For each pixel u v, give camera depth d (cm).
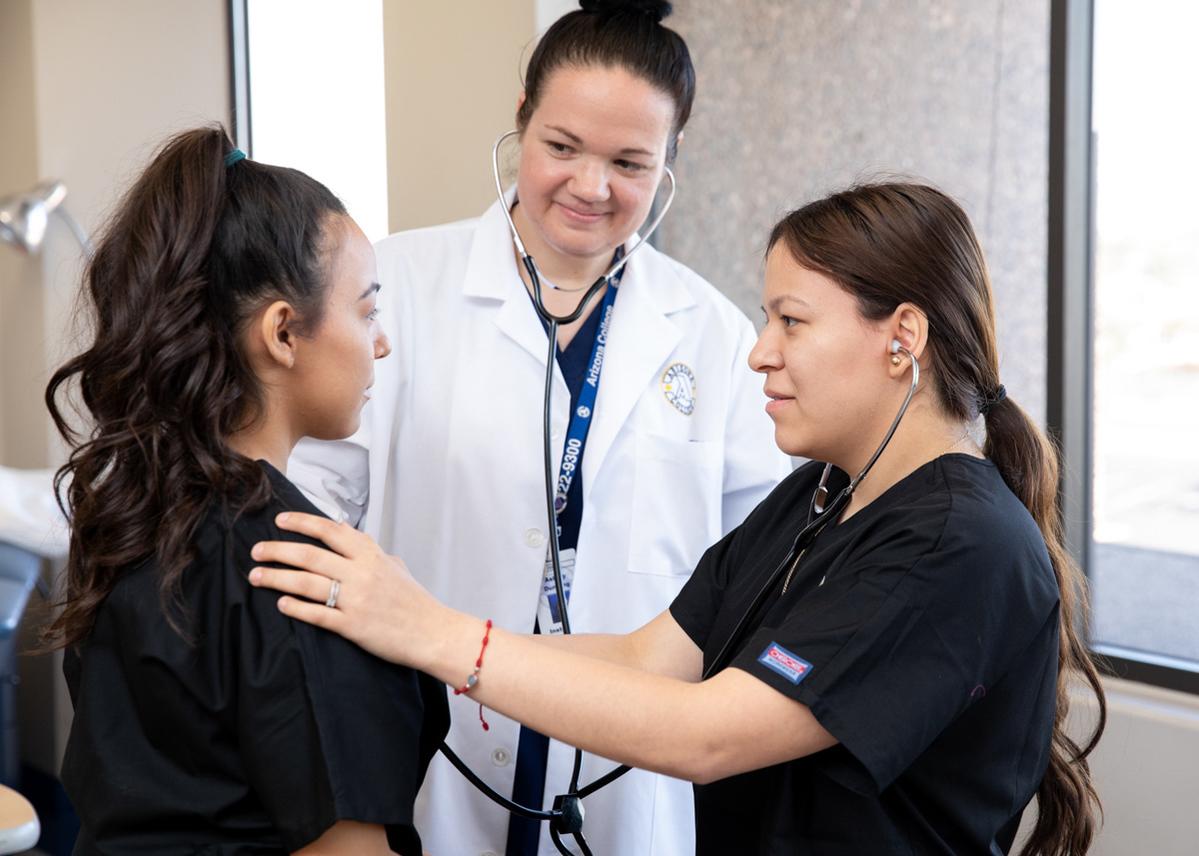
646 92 148
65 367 100
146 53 348
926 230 108
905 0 215
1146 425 201
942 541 100
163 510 95
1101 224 202
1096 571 209
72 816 335
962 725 104
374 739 94
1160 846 178
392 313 167
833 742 100
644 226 253
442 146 252
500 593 161
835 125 226
